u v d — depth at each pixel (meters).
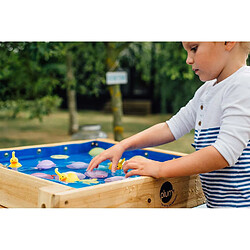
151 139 1.91
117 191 1.46
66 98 14.39
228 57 1.66
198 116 1.78
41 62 5.66
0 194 1.72
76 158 2.39
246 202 1.63
